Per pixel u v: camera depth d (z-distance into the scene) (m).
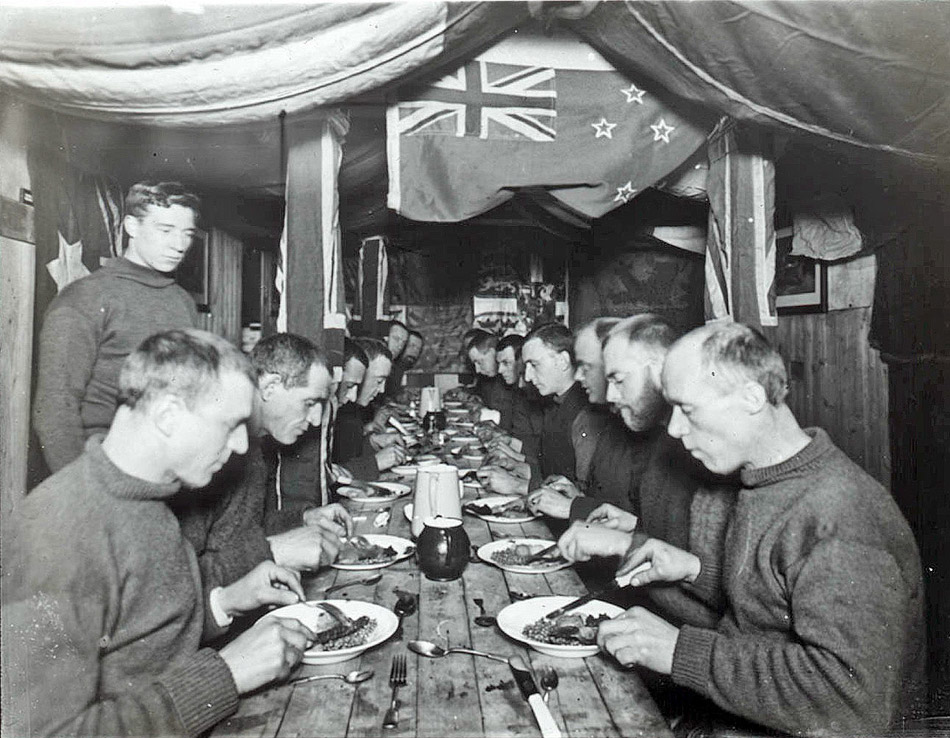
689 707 1.53
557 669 1.27
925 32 1.74
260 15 1.64
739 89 1.98
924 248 2.99
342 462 3.20
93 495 1.16
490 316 7.10
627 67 2.37
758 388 1.31
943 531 2.92
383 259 6.21
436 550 1.73
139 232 2.19
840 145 2.12
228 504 1.69
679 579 1.61
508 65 2.34
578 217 4.27
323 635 1.34
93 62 1.61
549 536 2.15
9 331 2.13
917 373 3.08
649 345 1.98
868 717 1.10
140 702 1.04
